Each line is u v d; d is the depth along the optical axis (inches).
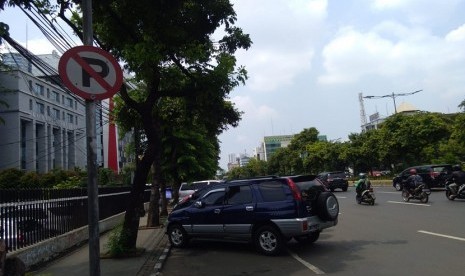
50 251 433.1
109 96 251.8
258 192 435.2
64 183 1029.2
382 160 1836.9
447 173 1154.7
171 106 649.6
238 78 459.2
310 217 410.9
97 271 242.2
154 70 432.5
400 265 335.9
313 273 332.5
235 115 525.0
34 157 3297.2
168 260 429.4
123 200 863.7
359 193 909.8
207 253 458.0
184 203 509.4
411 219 602.2
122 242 443.2
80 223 549.3
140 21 404.8
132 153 980.6
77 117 4042.8
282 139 6737.2
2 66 326.6
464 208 685.3
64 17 396.2
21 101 3171.8
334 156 2556.6
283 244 414.9
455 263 329.4
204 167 1069.8
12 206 383.2
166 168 989.2
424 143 1611.7
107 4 387.5
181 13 402.3
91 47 249.6
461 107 1323.8
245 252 448.5
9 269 199.8
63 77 242.2
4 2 329.7
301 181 431.2
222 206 458.6
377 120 4249.5
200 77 445.7
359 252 401.7
